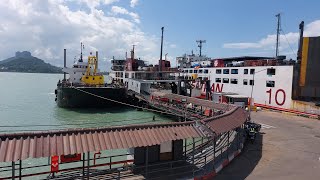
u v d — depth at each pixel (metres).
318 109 41.78
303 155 22.94
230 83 61.66
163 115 48.72
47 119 45.84
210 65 73.25
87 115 49.16
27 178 19.41
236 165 20.00
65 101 54.00
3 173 20.23
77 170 17.16
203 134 16.11
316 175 18.50
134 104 56.97
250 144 26.09
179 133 15.45
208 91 61.25
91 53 63.44
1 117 48.00
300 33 47.44
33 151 11.48
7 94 91.25
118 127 14.29
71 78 66.31
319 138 29.12
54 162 15.35
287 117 42.56
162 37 70.44
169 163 16.31
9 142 11.57
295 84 47.22
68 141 12.56
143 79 62.88
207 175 16.83
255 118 41.09
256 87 54.28
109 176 15.48
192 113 40.12
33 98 80.12
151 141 14.15
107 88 54.06
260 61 54.72
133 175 15.76
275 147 25.19
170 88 74.44
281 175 18.31
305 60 45.59
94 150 12.56
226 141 24.45
